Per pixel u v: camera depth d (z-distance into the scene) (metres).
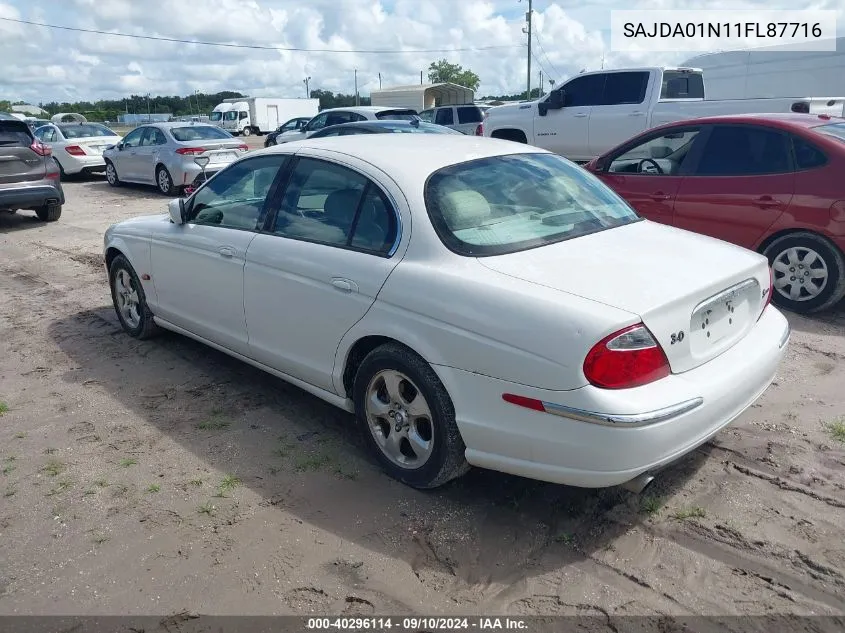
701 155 6.57
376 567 3.02
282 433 4.19
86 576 3.00
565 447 2.88
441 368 3.20
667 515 3.31
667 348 2.92
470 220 3.45
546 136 12.59
